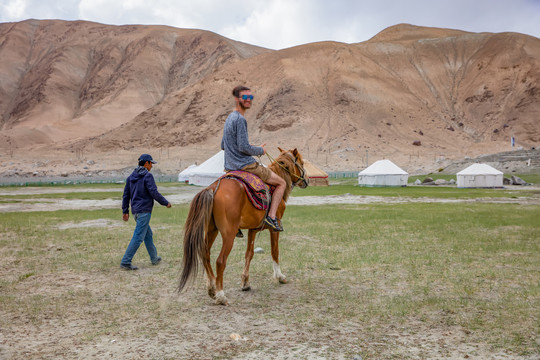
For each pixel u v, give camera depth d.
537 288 6.38
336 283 6.83
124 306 5.65
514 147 153.38
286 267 8.01
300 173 7.21
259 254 9.25
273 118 167.38
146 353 4.10
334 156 143.25
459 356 4.04
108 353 4.11
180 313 5.36
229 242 5.74
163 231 13.10
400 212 19.19
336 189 48.09
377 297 6.02
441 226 13.92
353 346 4.28
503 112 179.50
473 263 8.23
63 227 14.20
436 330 4.73
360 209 21.03
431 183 62.59
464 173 52.16
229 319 5.13
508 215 17.58
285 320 5.07
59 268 7.98
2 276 7.33
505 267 7.88
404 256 8.93
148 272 7.71
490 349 4.21
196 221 5.52
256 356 4.04
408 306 5.55
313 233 12.41
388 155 144.25
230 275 7.43
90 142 188.25
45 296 6.11
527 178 66.06
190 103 191.75
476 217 16.72
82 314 5.32
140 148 175.50
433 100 196.38
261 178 6.36
